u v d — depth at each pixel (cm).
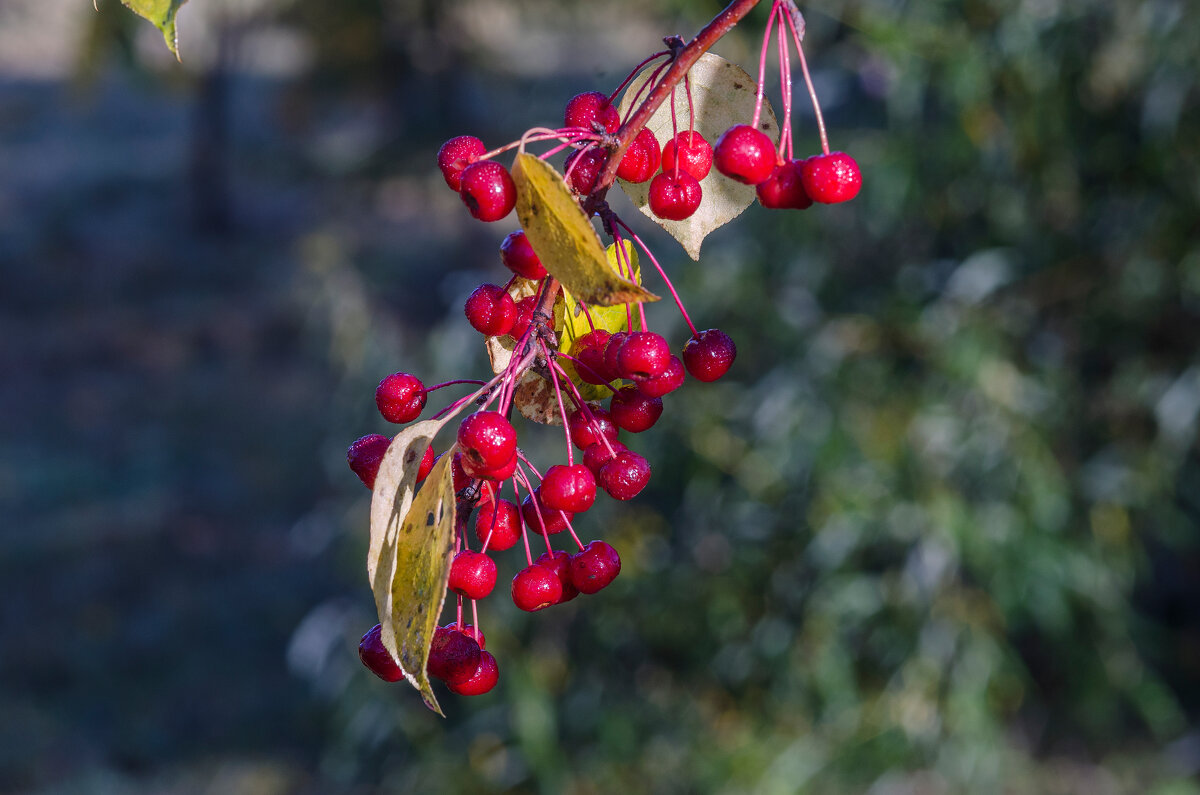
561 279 75
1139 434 363
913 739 361
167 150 1565
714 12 304
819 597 359
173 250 1189
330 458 430
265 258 1136
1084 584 345
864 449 342
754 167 87
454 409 81
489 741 383
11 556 655
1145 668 383
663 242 389
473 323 93
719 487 370
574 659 390
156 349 959
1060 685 421
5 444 811
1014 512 339
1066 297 354
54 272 1145
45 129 1653
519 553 370
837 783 375
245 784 459
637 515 378
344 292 428
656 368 87
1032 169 334
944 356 338
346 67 823
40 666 550
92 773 469
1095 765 400
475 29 838
